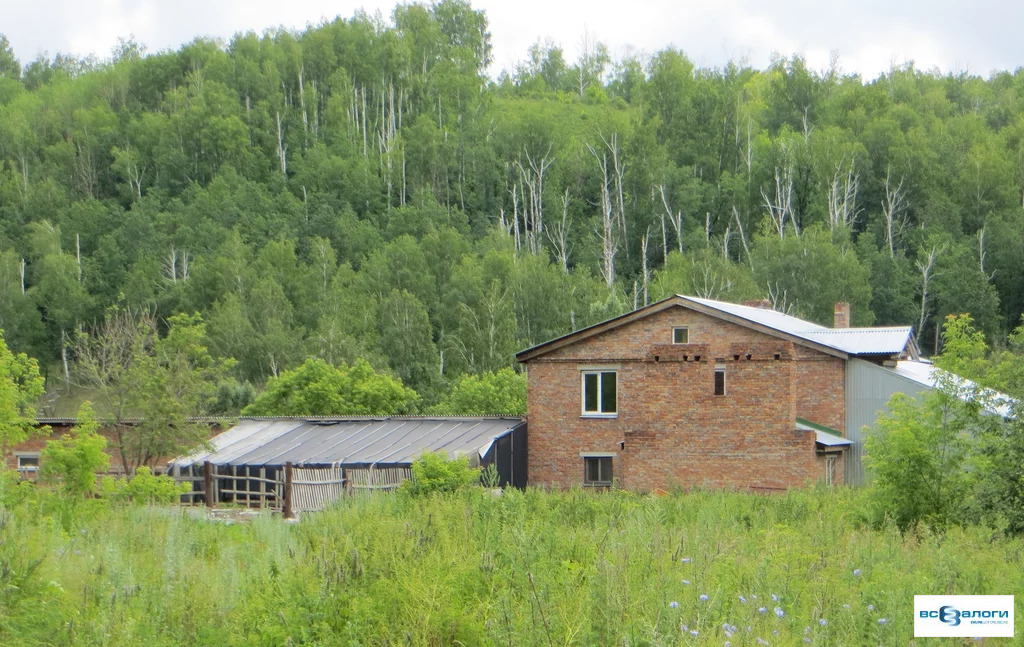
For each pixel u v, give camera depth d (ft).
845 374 119.65
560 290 325.62
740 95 484.33
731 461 104.06
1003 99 528.63
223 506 105.50
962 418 63.82
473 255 362.74
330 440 121.49
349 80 556.10
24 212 424.87
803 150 411.75
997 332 293.02
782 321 133.59
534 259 336.49
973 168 369.71
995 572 42.68
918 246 344.69
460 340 277.23
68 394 297.33
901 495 63.57
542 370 124.57
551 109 636.89
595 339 123.13
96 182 484.33
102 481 82.64
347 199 458.91
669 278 316.19
